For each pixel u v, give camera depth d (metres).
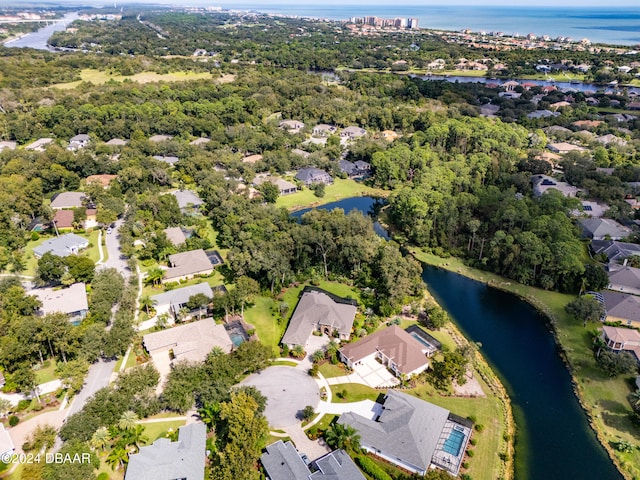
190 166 170.12
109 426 65.56
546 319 102.25
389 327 90.25
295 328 90.50
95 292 94.62
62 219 132.25
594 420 75.06
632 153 190.62
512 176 156.62
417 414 69.38
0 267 109.94
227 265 116.69
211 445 65.25
